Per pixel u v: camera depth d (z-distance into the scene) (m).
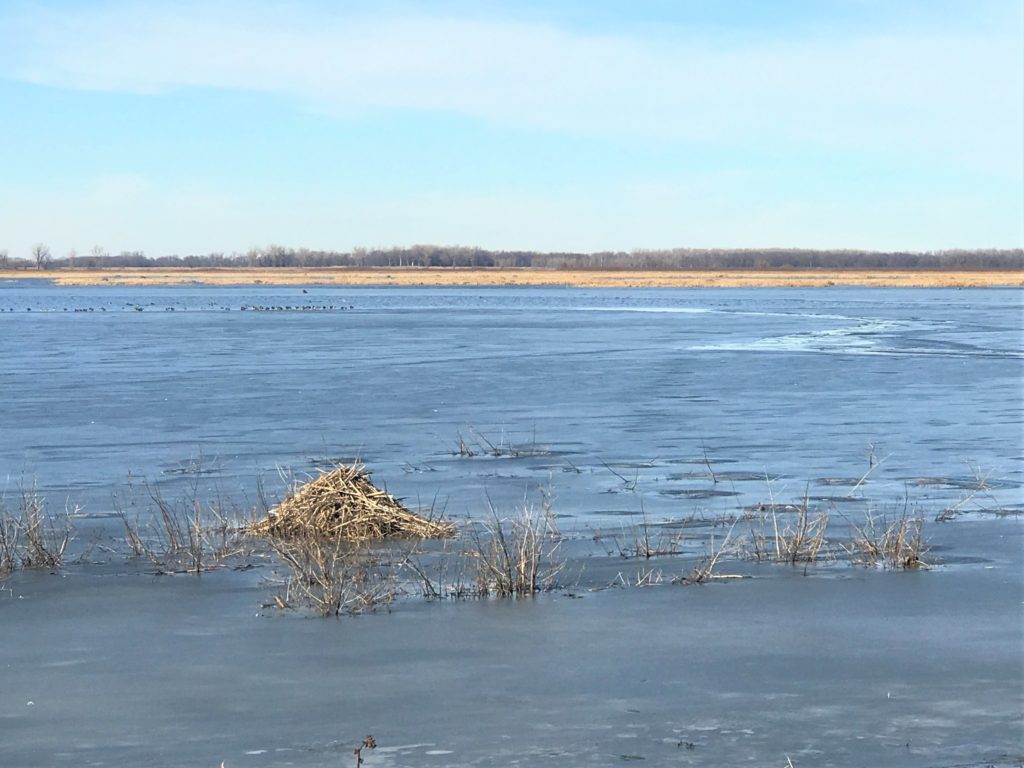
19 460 20.66
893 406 28.20
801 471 19.00
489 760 7.43
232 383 34.19
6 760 7.51
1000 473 18.73
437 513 15.62
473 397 30.45
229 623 10.59
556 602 11.23
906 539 13.45
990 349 47.50
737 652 9.61
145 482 18.34
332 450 21.58
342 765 7.38
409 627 10.39
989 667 9.19
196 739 7.83
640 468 19.34
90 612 11.02
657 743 7.70
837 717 8.15
